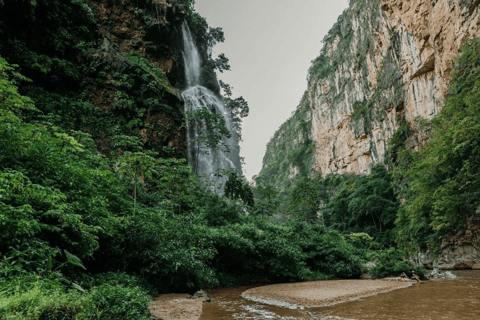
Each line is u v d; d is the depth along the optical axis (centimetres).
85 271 791
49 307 386
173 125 2936
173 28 3484
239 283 1484
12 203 592
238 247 1421
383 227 4644
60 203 668
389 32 5041
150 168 1487
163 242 1042
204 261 1289
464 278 1491
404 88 4634
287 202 6606
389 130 5247
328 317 703
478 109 2109
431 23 3697
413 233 2791
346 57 7562
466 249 2077
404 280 1465
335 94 8150
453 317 647
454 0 3188
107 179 1020
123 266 955
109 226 801
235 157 5150
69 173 788
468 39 2758
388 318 661
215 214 1848
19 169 659
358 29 6900
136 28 3169
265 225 1981
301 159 10325
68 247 695
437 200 2214
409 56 4406
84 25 2645
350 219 5128
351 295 1003
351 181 6209
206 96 4244
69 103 2134
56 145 873
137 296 604
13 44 1895
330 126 8331
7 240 533
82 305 434
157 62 3259
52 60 2192
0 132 675
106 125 2311
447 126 2605
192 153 3506
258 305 896
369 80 6322
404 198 4219
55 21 2334
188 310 768
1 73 897
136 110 2627
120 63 2698
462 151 2145
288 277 1630
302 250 1997
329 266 1912
